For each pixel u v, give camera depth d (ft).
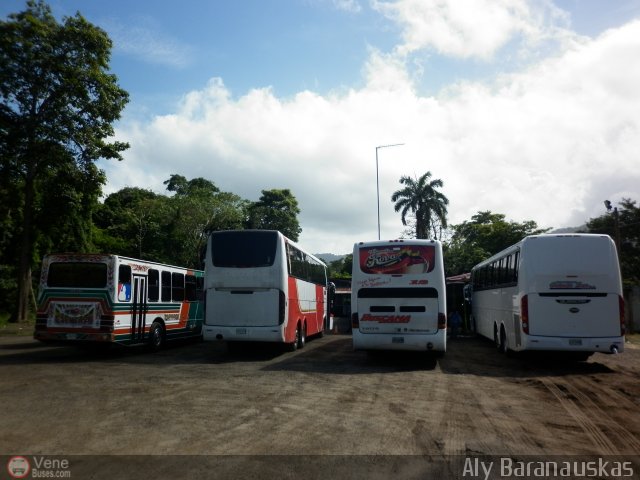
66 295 45.01
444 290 43.19
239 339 47.70
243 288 48.19
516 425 22.82
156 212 156.35
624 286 84.53
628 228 121.08
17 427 21.53
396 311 43.29
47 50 82.74
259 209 191.42
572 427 22.62
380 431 21.43
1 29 80.28
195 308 61.93
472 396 29.48
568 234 41.47
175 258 155.63
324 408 25.72
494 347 59.62
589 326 39.96
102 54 87.25
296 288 54.19
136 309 48.47
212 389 30.60
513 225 174.29
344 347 59.06
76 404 26.08
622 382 34.83
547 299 40.55
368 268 44.21
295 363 43.86
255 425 22.12
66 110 85.20
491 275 57.36
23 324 84.58
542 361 46.16
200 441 19.62
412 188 144.46
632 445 19.92
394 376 36.94
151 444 19.19
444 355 50.80
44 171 87.45
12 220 97.96
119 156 90.89
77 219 99.66
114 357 47.34
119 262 45.70
